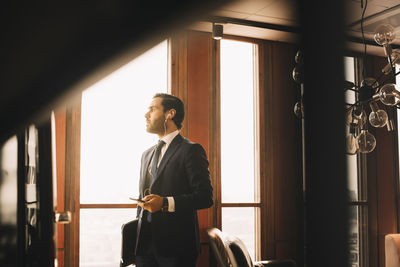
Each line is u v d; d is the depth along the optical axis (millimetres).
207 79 4617
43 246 713
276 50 5008
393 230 5438
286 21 4492
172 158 2291
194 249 2191
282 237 4777
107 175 4129
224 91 4742
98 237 4039
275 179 4820
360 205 5297
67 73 355
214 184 4531
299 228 4855
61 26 325
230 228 4609
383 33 2682
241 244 3213
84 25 329
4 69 342
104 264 4039
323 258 610
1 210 498
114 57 356
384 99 2451
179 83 4477
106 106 4176
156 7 348
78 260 3947
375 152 5438
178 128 2449
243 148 4781
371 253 5301
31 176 626
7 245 510
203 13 375
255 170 4812
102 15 331
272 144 4852
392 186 5504
